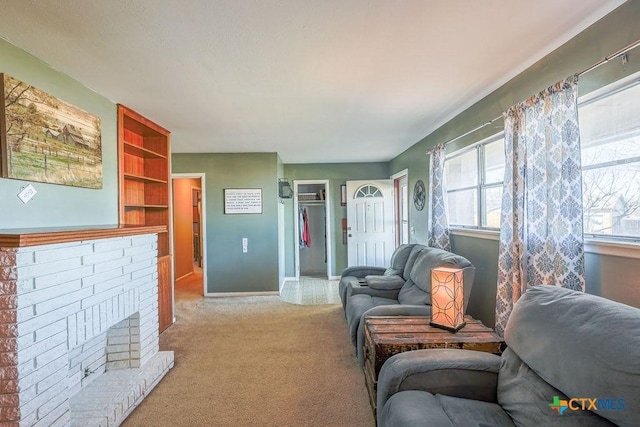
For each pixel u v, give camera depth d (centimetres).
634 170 153
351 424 185
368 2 146
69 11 148
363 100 273
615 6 149
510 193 215
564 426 104
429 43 183
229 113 301
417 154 430
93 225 232
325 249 706
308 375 240
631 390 90
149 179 327
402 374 144
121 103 270
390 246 579
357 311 279
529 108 197
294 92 253
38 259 145
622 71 148
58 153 201
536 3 148
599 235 171
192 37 172
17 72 177
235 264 496
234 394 216
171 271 360
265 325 353
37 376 144
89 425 170
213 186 496
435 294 200
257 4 146
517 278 206
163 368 241
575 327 115
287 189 560
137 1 142
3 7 144
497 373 145
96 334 184
